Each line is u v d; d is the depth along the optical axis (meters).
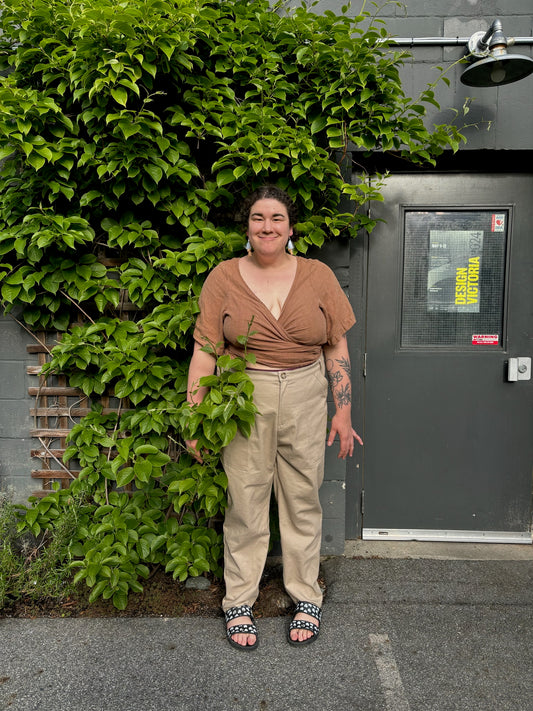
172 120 2.18
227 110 2.24
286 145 2.15
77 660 1.90
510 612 2.17
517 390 2.77
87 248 2.46
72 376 2.42
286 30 2.23
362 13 2.26
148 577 2.33
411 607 2.21
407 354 2.78
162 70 2.12
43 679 1.81
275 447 1.94
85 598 2.25
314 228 2.30
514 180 2.69
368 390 2.81
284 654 1.92
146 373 2.23
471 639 2.00
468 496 2.82
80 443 2.36
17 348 2.56
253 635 1.96
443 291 2.78
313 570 2.08
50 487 2.62
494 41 2.21
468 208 2.71
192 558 2.23
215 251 2.24
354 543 2.82
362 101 2.17
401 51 2.49
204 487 1.99
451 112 2.51
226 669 1.85
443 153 2.55
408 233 2.76
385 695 1.73
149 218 2.46
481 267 2.76
